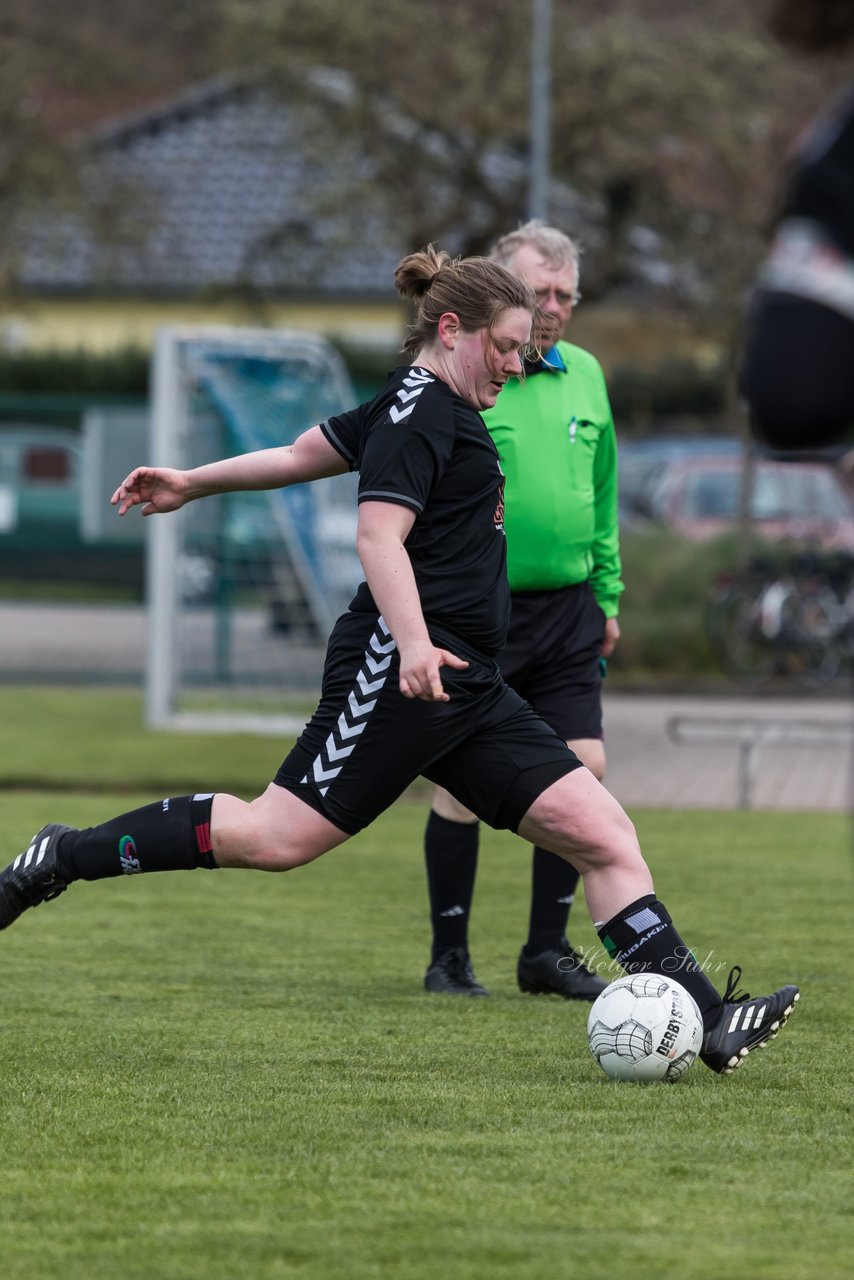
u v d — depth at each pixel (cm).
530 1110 1516
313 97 8638
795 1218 1240
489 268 1575
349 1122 1476
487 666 1577
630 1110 1518
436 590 1546
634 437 7362
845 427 984
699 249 8869
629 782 4262
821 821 3612
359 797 1547
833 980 2095
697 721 3888
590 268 9056
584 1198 1281
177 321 12544
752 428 1014
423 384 1552
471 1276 1124
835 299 957
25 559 8969
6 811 3444
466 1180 1321
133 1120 1479
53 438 8956
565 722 2022
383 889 2752
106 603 8950
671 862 3047
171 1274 1127
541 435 1984
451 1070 1656
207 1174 1334
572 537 1991
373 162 8862
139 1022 1848
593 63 8088
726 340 9244
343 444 1612
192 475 1634
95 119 10312
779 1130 1460
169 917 2498
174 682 4841
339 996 1995
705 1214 1248
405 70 8350
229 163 12625
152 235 10056
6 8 9200
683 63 8194
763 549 6719
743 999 1656
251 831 1555
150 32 9325
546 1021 1877
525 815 1588
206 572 7225
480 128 8338
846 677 6544
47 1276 1123
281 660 6475
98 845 1583
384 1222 1227
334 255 9350
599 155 8444
